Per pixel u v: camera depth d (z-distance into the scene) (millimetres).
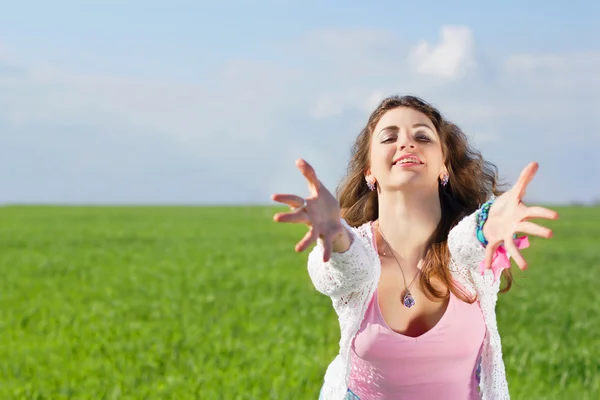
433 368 5316
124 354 12844
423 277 5359
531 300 18969
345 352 5273
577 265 27703
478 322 5297
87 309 17812
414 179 5359
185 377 11367
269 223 54812
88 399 10383
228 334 14398
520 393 10336
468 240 4996
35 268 26547
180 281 22391
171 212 74500
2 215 65938
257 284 21719
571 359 12453
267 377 11039
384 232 5539
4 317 16703
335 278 5109
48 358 12742
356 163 5805
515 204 4816
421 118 5480
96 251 32625
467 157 5770
